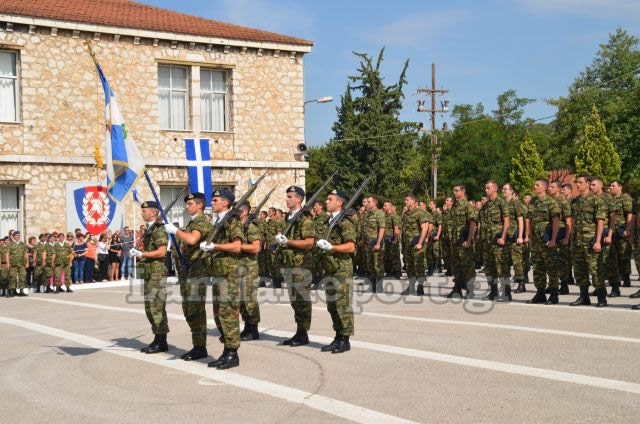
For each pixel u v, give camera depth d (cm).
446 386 706
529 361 809
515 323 1085
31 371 845
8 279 1917
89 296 1845
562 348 877
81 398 706
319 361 848
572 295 1460
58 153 2477
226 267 832
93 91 2538
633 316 1123
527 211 1548
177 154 2709
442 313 1232
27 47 2423
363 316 1212
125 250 2359
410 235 1555
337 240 895
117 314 1396
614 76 6738
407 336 998
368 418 605
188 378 780
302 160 2947
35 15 2405
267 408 646
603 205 1230
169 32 2652
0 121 2389
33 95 2434
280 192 2916
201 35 2714
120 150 1050
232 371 808
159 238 933
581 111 6588
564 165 6594
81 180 2509
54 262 2031
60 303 1662
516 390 683
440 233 2023
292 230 945
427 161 6222
